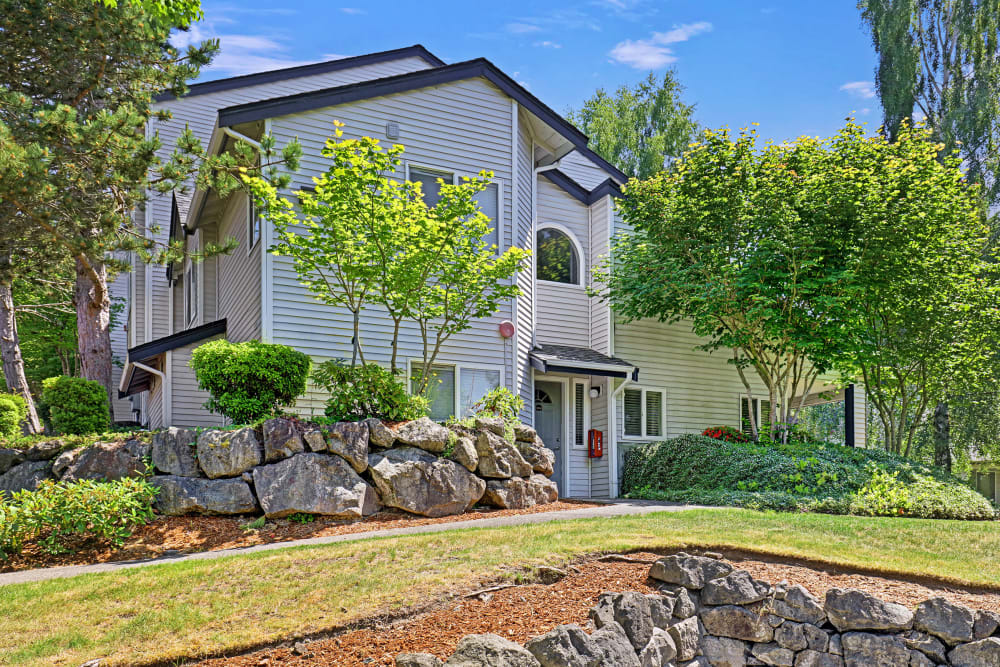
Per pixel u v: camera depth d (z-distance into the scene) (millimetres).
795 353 15695
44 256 15242
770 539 8500
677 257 15938
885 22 27562
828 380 18719
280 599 6309
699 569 6695
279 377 11516
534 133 16172
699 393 18016
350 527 9812
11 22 13797
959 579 7566
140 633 5742
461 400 13953
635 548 7656
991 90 26188
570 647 5141
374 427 10953
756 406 18734
